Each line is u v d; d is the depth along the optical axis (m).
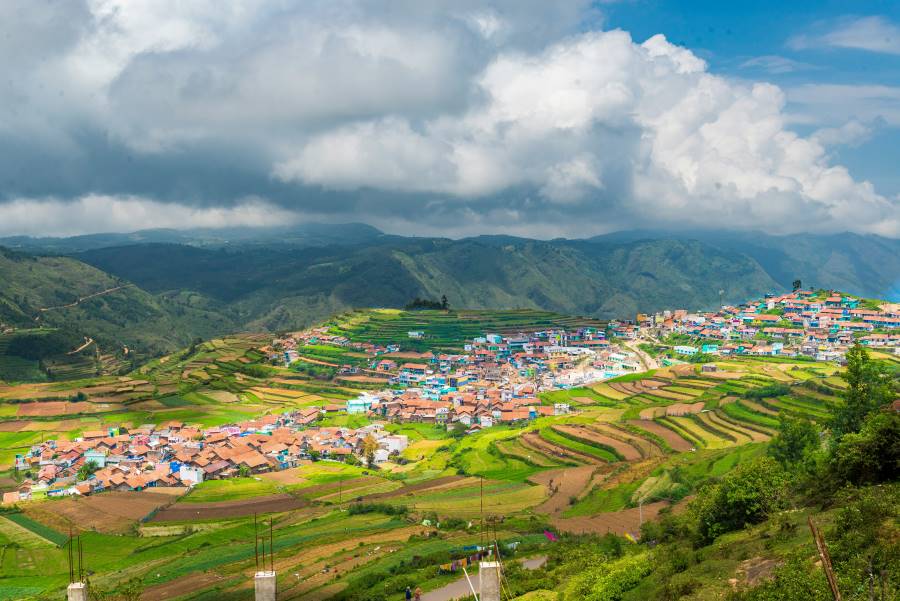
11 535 138.75
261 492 166.38
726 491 75.38
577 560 88.50
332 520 136.25
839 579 42.09
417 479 169.62
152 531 139.38
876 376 86.06
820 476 71.50
